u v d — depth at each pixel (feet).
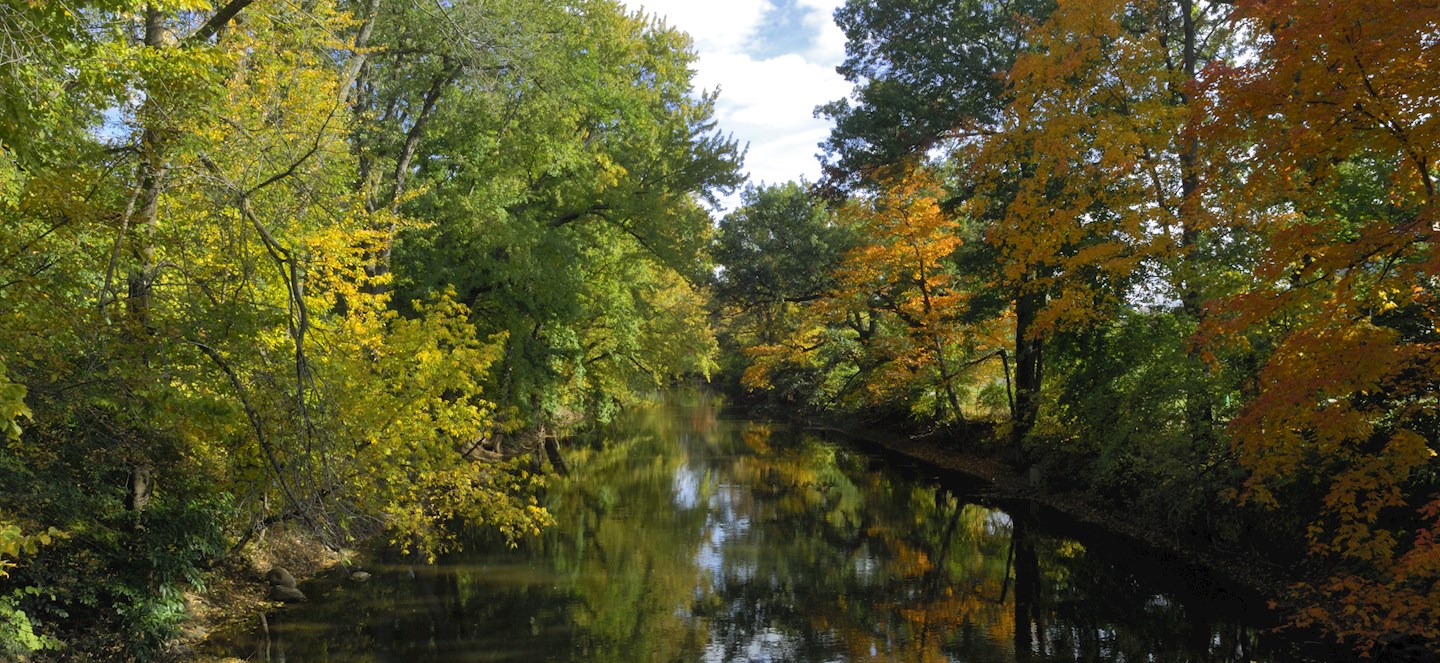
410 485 42.73
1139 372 53.42
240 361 27.32
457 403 45.47
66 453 30.96
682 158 82.99
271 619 40.45
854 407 111.45
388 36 61.26
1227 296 40.96
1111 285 54.39
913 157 70.79
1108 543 55.42
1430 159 25.82
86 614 31.35
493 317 77.36
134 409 25.29
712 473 88.84
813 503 72.13
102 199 26.08
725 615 42.50
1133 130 46.09
